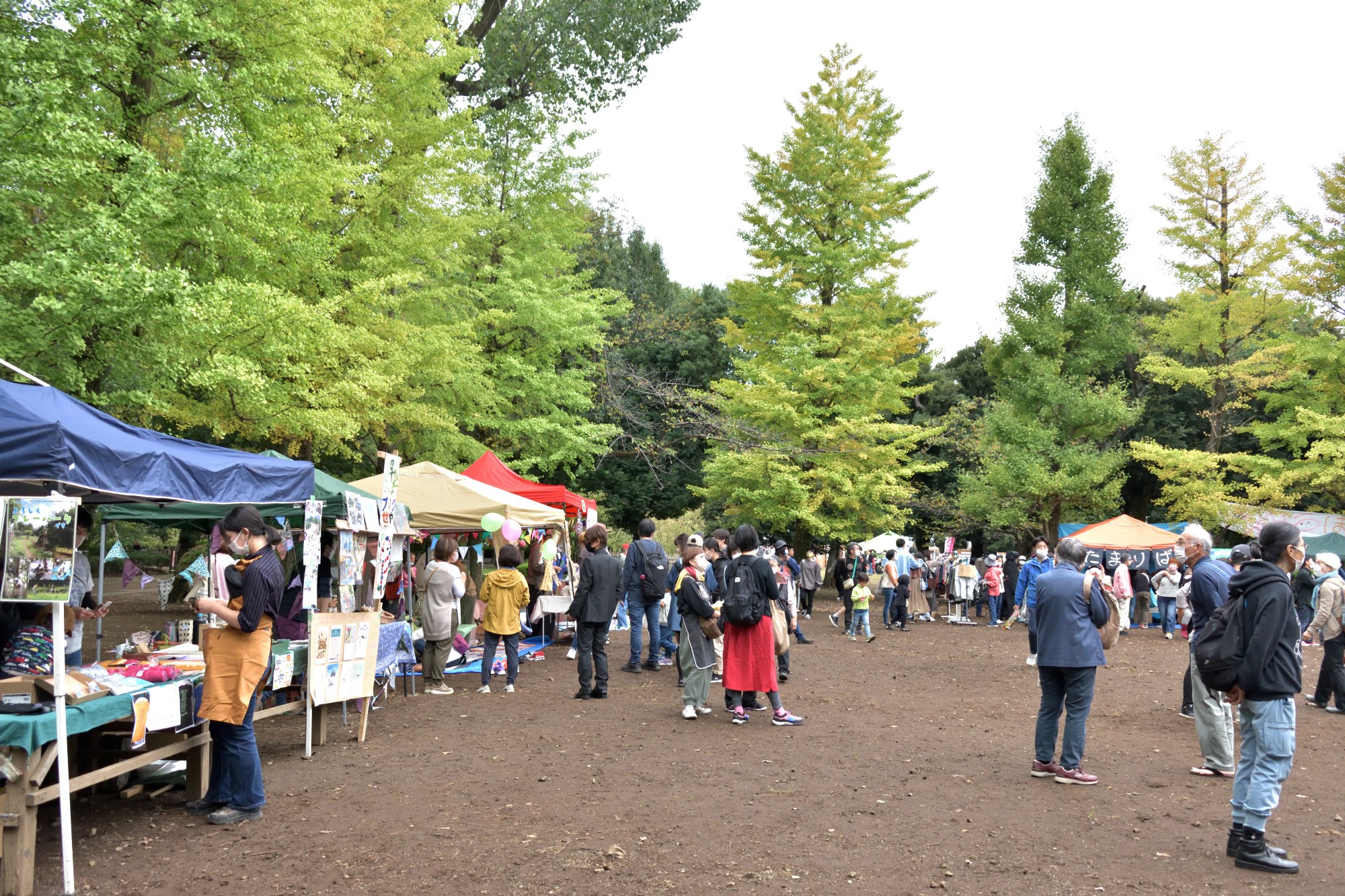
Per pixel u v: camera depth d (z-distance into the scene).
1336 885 4.62
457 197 23.14
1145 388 37.62
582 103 25.33
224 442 16.16
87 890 4.37
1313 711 10.24
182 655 6.45
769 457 25.00
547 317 23.98
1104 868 4.83
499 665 12.63
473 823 5.46
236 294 11.54
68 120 8.97
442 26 19.08
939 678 12.45
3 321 8.90
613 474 35.84
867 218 28.50
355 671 7.68
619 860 4.85
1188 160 29.80
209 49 11.99
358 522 7.81
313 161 13.64
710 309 39.78
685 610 9.08
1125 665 14.42
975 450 34.94
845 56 28.84
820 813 5.79
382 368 15.99
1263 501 28.89
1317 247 28.50
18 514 4.25
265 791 6.18
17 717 4.33
